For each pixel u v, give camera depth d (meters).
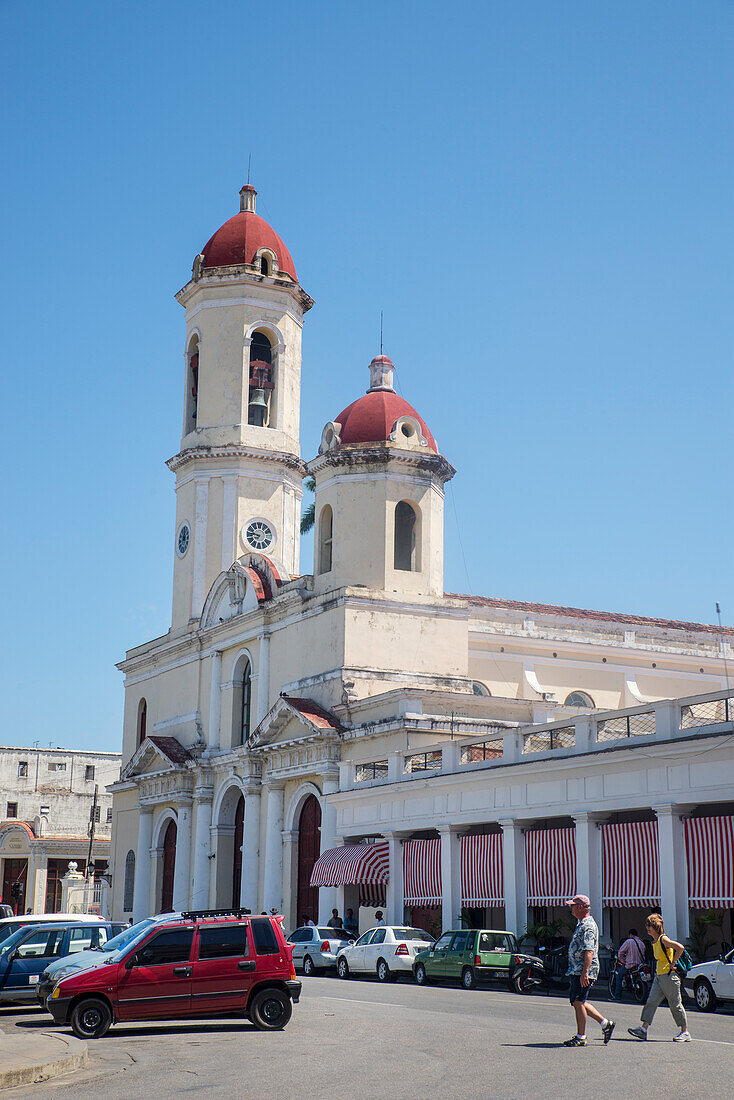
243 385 59.03
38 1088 14.78
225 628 55.66
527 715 44.16
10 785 89.44
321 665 47.53
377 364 51.28
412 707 42.00
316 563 50.06
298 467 60.06
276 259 60.66
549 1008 23.80
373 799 39.81
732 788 26.91
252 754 49.84
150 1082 14.93
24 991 25.36
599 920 30.05
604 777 30.39
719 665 60.16
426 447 49.00
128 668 66.19
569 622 57.62
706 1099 12.20
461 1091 13.16
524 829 33.16
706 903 27.50
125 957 20.41
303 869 46.97
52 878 80.94
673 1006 17.61
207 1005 20.44
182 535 60.06
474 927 36.16
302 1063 16.09
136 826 62.44
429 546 48.50
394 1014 22.55
